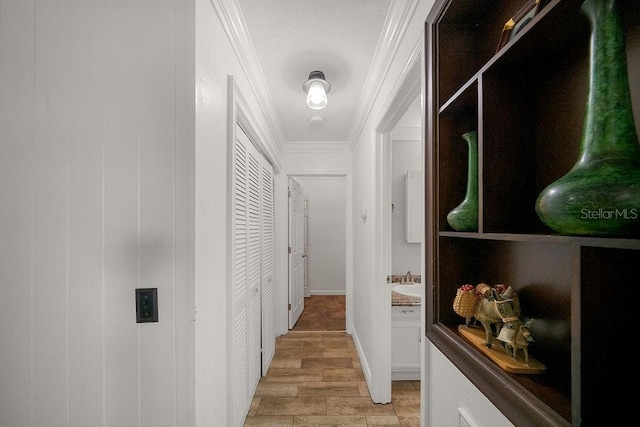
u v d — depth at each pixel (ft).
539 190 2.26
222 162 3.94
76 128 2.96
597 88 1.45
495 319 2.31
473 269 3.04
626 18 1.62
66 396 2.94
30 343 2.93
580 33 1.86
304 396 6.84
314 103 5.91
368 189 7.34
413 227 8.63
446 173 3.03
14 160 2.93
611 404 1.38
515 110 2.30
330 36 4.70
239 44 4.44
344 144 10.80
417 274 8.75
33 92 2.94
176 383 2.98
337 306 14.58
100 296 2.96
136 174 3.00
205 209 3.33
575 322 1.41
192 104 3.03
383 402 6.52
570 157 1.98
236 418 5.21
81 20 2.97
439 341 2.85
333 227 17.22
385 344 6.55
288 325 11.09
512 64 2.25
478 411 2.38
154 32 3.01
